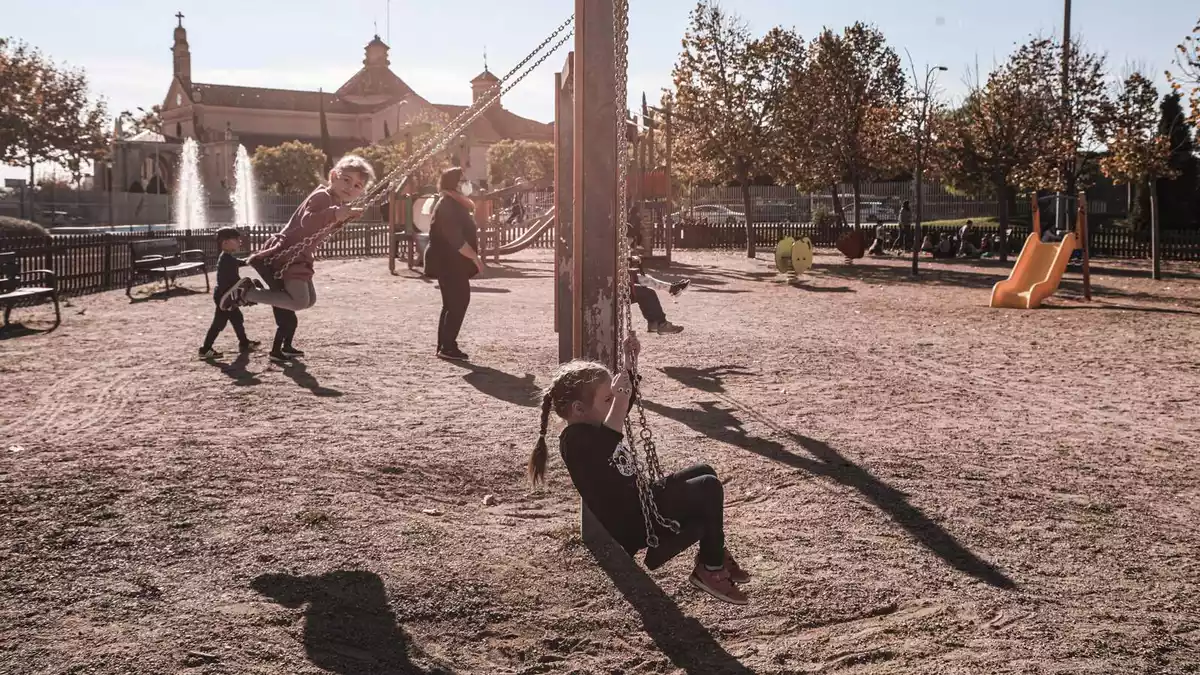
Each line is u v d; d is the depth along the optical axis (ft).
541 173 303.07
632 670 12.64
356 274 80.59
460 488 20.31
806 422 26.55
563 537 17.35
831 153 126.52
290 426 25.29
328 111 384.68
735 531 17.80
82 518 17.74
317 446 23.25
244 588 14.88
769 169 114.21
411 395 29.78
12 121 197.57
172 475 20.44
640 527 13.23
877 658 12.90
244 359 35.91
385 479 20.70
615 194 18.72
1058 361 37.86
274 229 99.45
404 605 14.42
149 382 31.12
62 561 15.76
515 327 46.57
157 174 286.25
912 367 36.17
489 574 15.66
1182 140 128.47
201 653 12.73
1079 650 13.05
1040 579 15.57
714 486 13.50
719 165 110.42
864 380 33.32
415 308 54.65
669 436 24.76
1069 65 112.47
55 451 22.24
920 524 18.13
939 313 54.54
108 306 53.36
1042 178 108.78
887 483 20.68
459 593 14.88
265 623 13.69
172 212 252.42
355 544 16.83
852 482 20.74
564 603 14.65
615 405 13.87
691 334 44.80
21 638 13.08
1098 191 192.65
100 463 21.26
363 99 398.21
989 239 113.50
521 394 30.19
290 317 36.17
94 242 61.77
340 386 30.99
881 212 188.44
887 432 25.44
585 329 18.92
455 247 36.06
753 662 12.85
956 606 14.48
